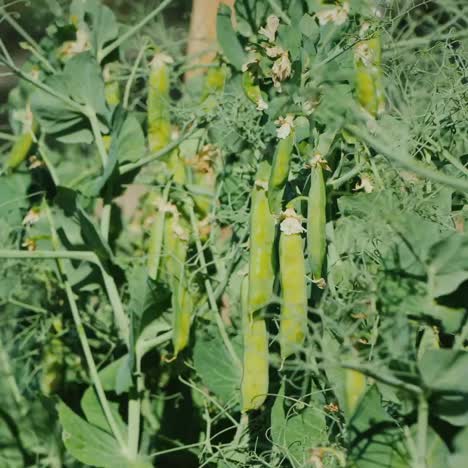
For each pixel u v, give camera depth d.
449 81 0.77
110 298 0.81
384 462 0.65
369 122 0.70
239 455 0.77
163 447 0.83
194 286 0.81
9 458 0.82
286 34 0.74
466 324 0.68
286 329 0.70
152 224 0.83
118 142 0.82
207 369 0.79
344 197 0.74
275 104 0.73
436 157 0.80
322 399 0.75
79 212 0.79
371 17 0.78
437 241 0.67
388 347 0.65
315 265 0.71
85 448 0.77
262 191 0.74
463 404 0.64
